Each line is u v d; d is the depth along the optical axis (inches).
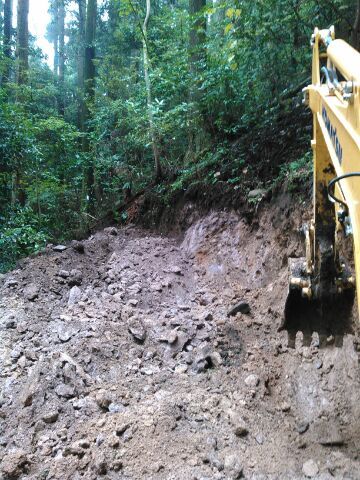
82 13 721.6
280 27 251.4
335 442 110.6
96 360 145.1
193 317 173.8
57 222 410.0
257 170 239.3
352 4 227.0
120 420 114.4
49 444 109.4
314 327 109.1
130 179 381.7
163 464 100.9
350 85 65.3
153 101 342.0
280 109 267.3
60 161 423.5
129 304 187.2
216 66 290.4
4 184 336.8
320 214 101.8
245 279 204.7
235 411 121.8
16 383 134.1
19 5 502.0
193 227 264.1
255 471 100.8
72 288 193.2
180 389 132.5
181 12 366.0
